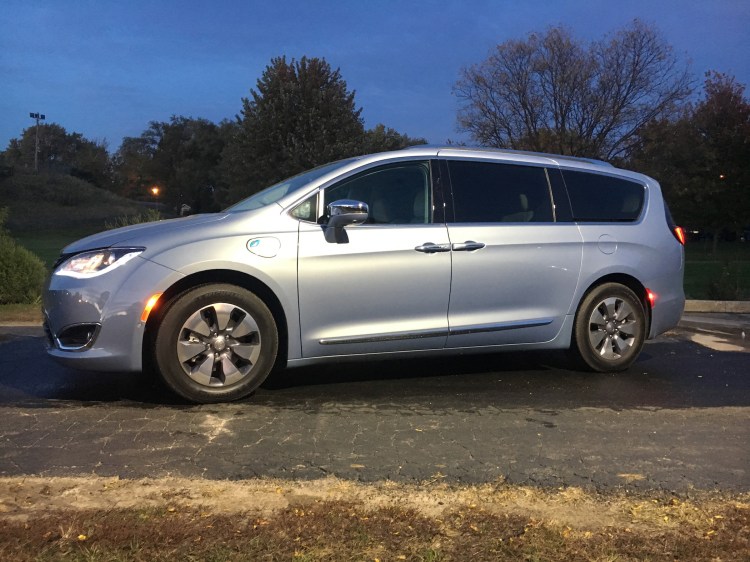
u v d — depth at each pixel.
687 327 8.60
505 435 4.04
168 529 2.68
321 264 4.63
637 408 4.68
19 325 8.10
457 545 2.61
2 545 2.53
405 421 4.29
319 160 24.88
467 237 5.03
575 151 28.03
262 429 4.05
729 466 3.57
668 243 5.90
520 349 5.39
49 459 3.46
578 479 3.34
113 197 79.81
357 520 2.80
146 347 4.45
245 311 4.50
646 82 27.48
